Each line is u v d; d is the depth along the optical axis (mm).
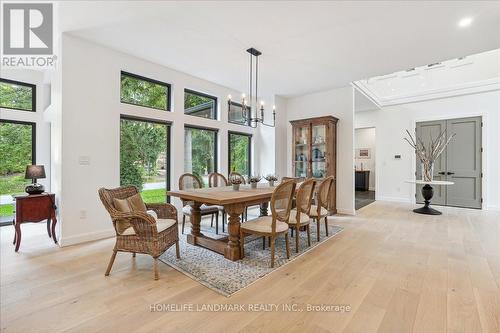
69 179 3221
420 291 2107
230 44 3436
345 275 2418
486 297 2006
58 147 3252
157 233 2348
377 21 2832
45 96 4449
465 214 5223
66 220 3201
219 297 2023
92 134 3432
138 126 4125
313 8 2594
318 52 3660
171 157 4418
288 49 3564
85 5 2545
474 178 5840
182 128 4555
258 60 3984
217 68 4340
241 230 2812
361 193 8859
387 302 1944
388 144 7047
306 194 3211
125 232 2451
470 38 3215
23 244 3252
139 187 4148
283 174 6191
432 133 6363
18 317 1741
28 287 2156
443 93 6117
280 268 2580
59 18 2797
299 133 5676
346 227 4203
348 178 5270
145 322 1703
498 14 2672
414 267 2594
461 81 5898
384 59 3902
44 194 3229
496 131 5570
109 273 2424
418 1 2465
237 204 2768
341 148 5367
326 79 4867
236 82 5098
